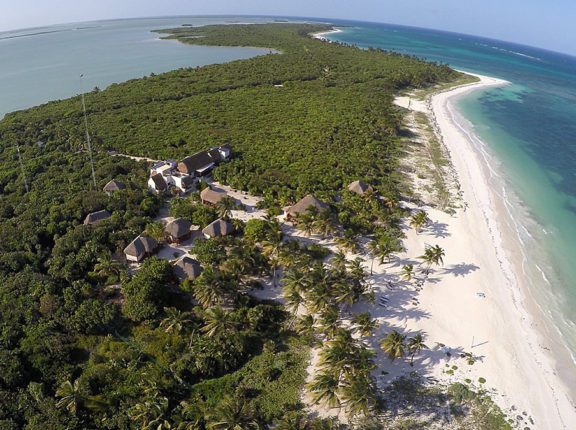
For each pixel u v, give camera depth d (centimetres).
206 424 4053
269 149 10650
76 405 4212
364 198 8250
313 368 4931
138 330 5278
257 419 4294
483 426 4412
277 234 6306
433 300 6075
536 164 11281
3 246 6619
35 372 4612
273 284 6188
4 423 3997
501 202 9050
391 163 10538
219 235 6988
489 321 5788
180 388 4572
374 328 5484
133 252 6469
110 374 4603
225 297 5644
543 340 5578
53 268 6091
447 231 7762
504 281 6588
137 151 10519
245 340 5159
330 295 5525
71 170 9431
